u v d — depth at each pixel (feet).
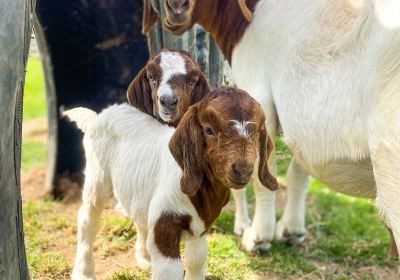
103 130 4.51
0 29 3.59
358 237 6.93
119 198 4.39
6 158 3.63
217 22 5.41
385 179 3.98
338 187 4.80
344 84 4.32
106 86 7.24
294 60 4.70
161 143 4.13
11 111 3.65
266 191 5.75
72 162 7.46
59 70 7.20
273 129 5.14
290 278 5.65
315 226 7.06
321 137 4.50
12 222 3.72
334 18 4.56
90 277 4.80
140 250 5.24
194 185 3.64
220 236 6.25
